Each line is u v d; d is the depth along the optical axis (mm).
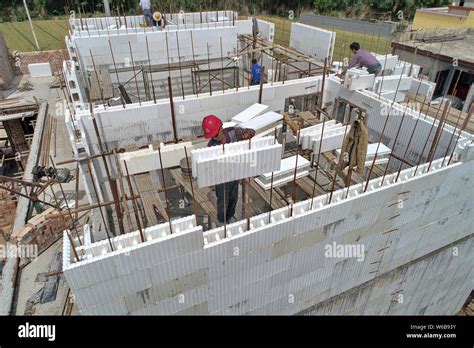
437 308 10352
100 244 4160
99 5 31078
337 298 6992
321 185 6844
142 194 6168
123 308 4594
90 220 7352
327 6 37656
